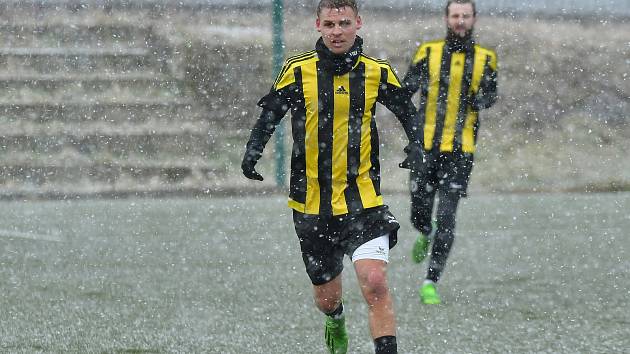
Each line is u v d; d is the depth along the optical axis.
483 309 20.56
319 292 15.43
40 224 34.06
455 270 25.59
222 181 44.97
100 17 55.31
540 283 23.67
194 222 34.53
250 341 17.50
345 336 16.11
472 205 39.72
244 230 32.53
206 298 21.59
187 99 50.88
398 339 17.70
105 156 46.22
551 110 54.44
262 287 22.98
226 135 48.97
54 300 21.25
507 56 58.28
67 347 16.88
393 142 50.50
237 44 54.69
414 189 23.20
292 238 30.91
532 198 42.16
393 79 15.23
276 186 44.59
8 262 26.38
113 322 19.03
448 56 23.34
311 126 14.98
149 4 56.44
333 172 14.97
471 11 23.34
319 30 14.97
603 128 53.16
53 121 48.12
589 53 58.97
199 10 56.59
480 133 52.19
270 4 57.31
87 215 36.44
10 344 17.06
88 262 26.42
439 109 23.23
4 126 47.31
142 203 40.50
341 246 15.09
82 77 51.44
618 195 43.41
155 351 16.66
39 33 53.94
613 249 28.94
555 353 16.69
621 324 19.08
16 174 44.25
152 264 26.14
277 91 14.99
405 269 25.69
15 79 50.44
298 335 18.00
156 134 47.91
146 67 52.75
